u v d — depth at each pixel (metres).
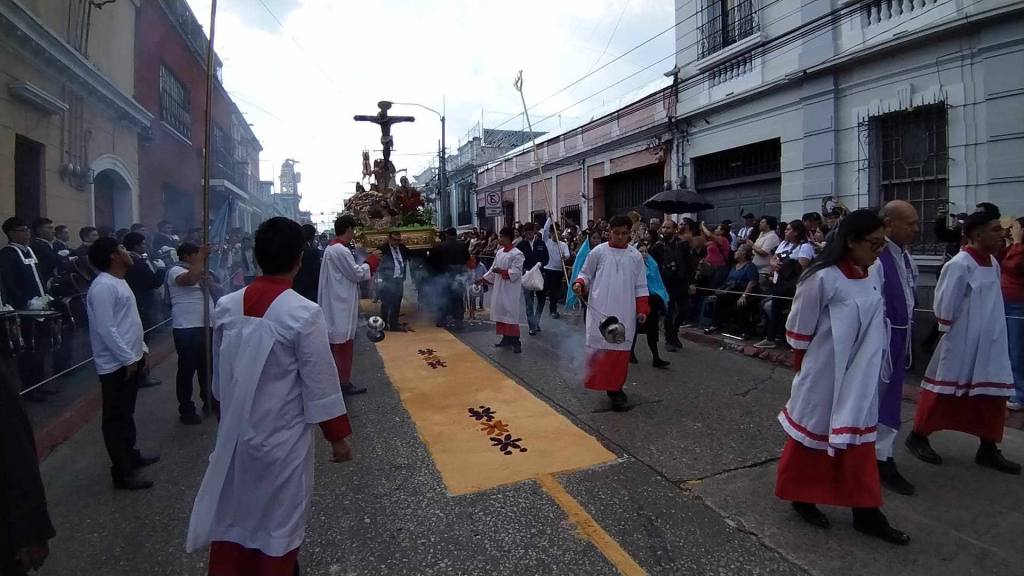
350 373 6.53
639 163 15.76
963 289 3.97
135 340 4.17
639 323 5.45
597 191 18.25
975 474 3.97
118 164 12.41
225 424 2.34
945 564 2.95
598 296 5.40
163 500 3.91
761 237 8.54
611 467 4.14
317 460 4.42
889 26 8.88
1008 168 7.62
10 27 8.17
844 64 9.52
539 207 22.31
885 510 3.51
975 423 4.04
